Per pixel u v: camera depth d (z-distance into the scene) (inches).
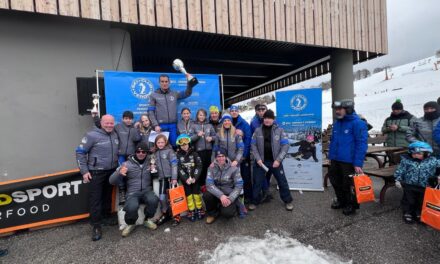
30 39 167.3
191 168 140.8
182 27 202.4
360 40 281.1
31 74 167.5
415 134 152.2
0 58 160.1
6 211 133.0
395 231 117.9
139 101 174.2
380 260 96.5
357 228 122.6
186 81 186.9
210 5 211.8
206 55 313.3
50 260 107.5
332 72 298.7
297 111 189.6
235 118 165.2
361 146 132.1
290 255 101.5
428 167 120.3
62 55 176.6
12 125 163.0
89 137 130.5
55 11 164.1
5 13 161.0
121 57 197.3
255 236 119.6
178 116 184.1
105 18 178.2
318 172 185.8
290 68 394.3
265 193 166.6
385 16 295.9
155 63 362.0
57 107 174.9
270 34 237.3
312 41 256.5
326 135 345.7
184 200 135.7
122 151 142.7
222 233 124.3
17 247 120.3
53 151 173.6
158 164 139.9
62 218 143.5
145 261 103.3
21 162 165.0
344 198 145.8
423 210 110.3
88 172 129.7
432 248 102.7
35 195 138.9
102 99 171.0
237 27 222.7
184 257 104.6
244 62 342.6
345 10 272.8
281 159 148.7
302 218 137.6
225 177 137.6
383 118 915.4
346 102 137.0
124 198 135.9
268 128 154.2
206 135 157.2
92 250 114.2
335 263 95.3
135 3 187.3
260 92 610.9
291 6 246.7
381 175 148.3
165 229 131.6
